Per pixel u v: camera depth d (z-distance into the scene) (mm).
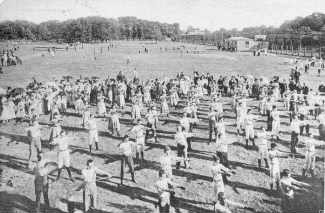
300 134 16750
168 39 114312
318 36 54656
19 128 18375
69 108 22922
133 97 23969
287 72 35938
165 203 9422
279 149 14828
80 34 76562
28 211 10227
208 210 10172
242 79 27453
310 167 12102
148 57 51250
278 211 10148
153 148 15141
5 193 11211
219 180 10102
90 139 14500
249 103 23422
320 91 24953
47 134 17172
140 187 11695
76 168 13203
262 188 11539
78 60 45375
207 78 27625
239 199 10805
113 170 13000
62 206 10555
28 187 11742
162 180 9633
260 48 69688
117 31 91188
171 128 18062
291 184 11039
